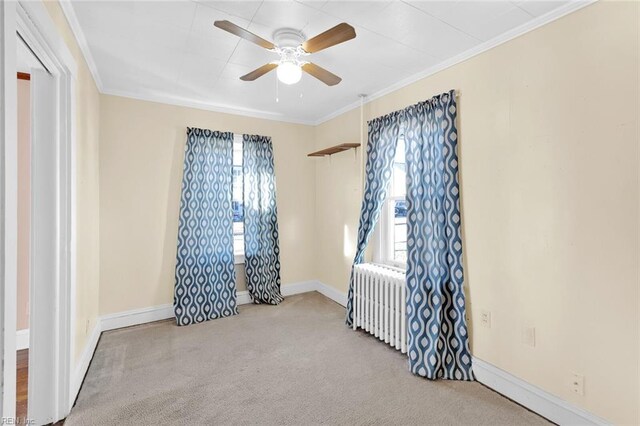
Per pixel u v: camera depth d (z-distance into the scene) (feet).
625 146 5.28
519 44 6.75
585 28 5.73
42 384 5.98
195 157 11.59
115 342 9.51
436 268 8.07
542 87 6.36
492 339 7.33
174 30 6.98
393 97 10.10
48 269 5.97
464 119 7.90
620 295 5.36
